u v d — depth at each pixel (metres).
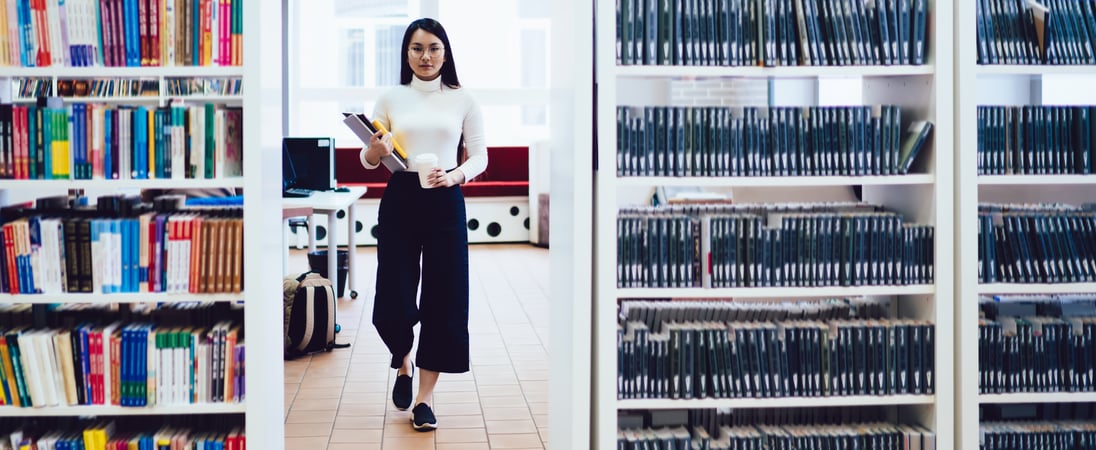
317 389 4.56
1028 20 2.80
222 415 2.91
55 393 2.66
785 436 2.88
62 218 2.72
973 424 2.84
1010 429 2.95
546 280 8.22
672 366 2.80
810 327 2.85
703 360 2.82
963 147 2.77
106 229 2.64
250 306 2.65
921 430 2.92
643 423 2.96
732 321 2.97
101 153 2.61
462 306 3.81
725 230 2.78
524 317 6.50
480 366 5.05
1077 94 3.62
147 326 2.75
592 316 2.84
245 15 2.59
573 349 2.74
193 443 2.76
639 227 2.77
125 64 2.59
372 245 10.81
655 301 3.13
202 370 2.68
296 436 3.79
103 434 2.72
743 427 2.97
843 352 2.85
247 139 2.62
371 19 11.97
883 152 2.81
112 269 2.65
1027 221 2.87
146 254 2.65
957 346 2.85
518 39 12.29
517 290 7.69
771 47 2.74
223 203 3.71
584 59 2.68
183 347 2.68
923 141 2.81
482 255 10.02
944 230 2.81
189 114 2.62
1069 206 3.11
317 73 11.98
